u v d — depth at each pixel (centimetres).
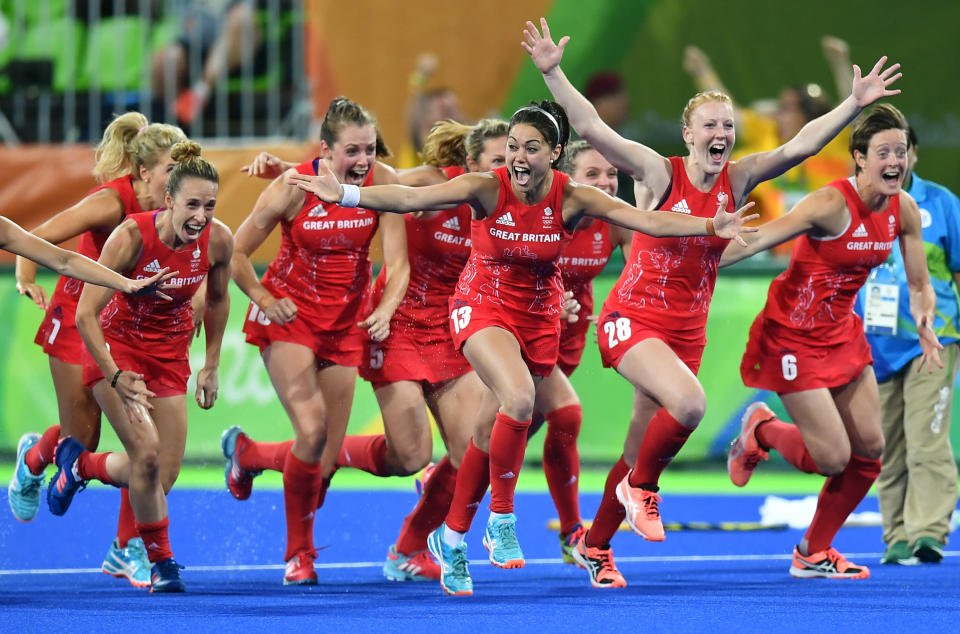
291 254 2248
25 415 3634
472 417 2219
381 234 2200
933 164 4047
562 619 1703
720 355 3647
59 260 1852
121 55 3956
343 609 1798
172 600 1903
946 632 1606
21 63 4025
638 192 2086
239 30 3866
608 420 3666
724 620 1698
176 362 2114
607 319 2097
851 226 2136
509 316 1997
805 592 1998
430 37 3822
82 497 3038
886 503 2531
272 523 2828
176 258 2028
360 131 2112
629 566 2358
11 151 3841
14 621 1677
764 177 2053
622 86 3984
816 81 4041
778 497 3288
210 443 3594
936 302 2539
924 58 4028
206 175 1956
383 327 2108
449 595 1970
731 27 4000
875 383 2230
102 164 2186
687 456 3656
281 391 2212
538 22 3909
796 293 2194
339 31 3788
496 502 1972
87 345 1956
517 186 1916
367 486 3459
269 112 3884
